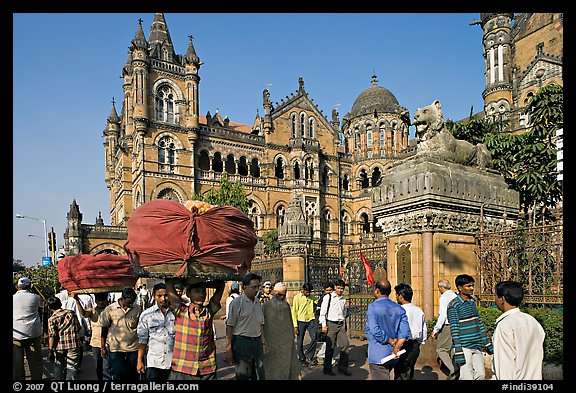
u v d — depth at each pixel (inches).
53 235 1184.8
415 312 307.9
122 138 2071.9
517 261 394.0
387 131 2297.0
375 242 571.2
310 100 2256.4
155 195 1702.8
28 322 351.6
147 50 1742.1
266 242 1722.4
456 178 426.6
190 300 272.5
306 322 476.1
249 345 296.5
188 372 255.6
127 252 272.4
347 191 2324.1
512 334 207.8
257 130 2233.0
